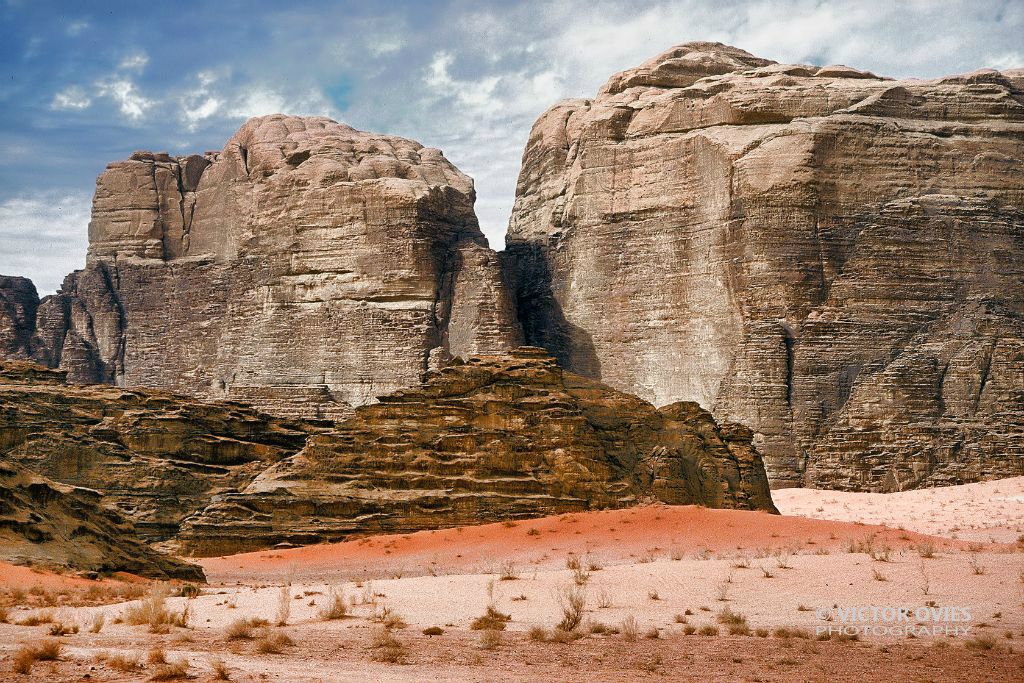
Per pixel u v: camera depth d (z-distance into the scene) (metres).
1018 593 43.41
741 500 88.75
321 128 166.25
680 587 46.81
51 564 54.22
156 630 37.47
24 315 186.25
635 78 157.75
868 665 33.44
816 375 134.12
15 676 29.34
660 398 141.12
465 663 33.28
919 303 136.88
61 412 94.19
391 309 144.75
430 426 84.81
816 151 137.62
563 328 150.75
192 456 95.31
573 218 151.88
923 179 139.75
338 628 38.88
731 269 137.88
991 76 145.38
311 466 83.00
